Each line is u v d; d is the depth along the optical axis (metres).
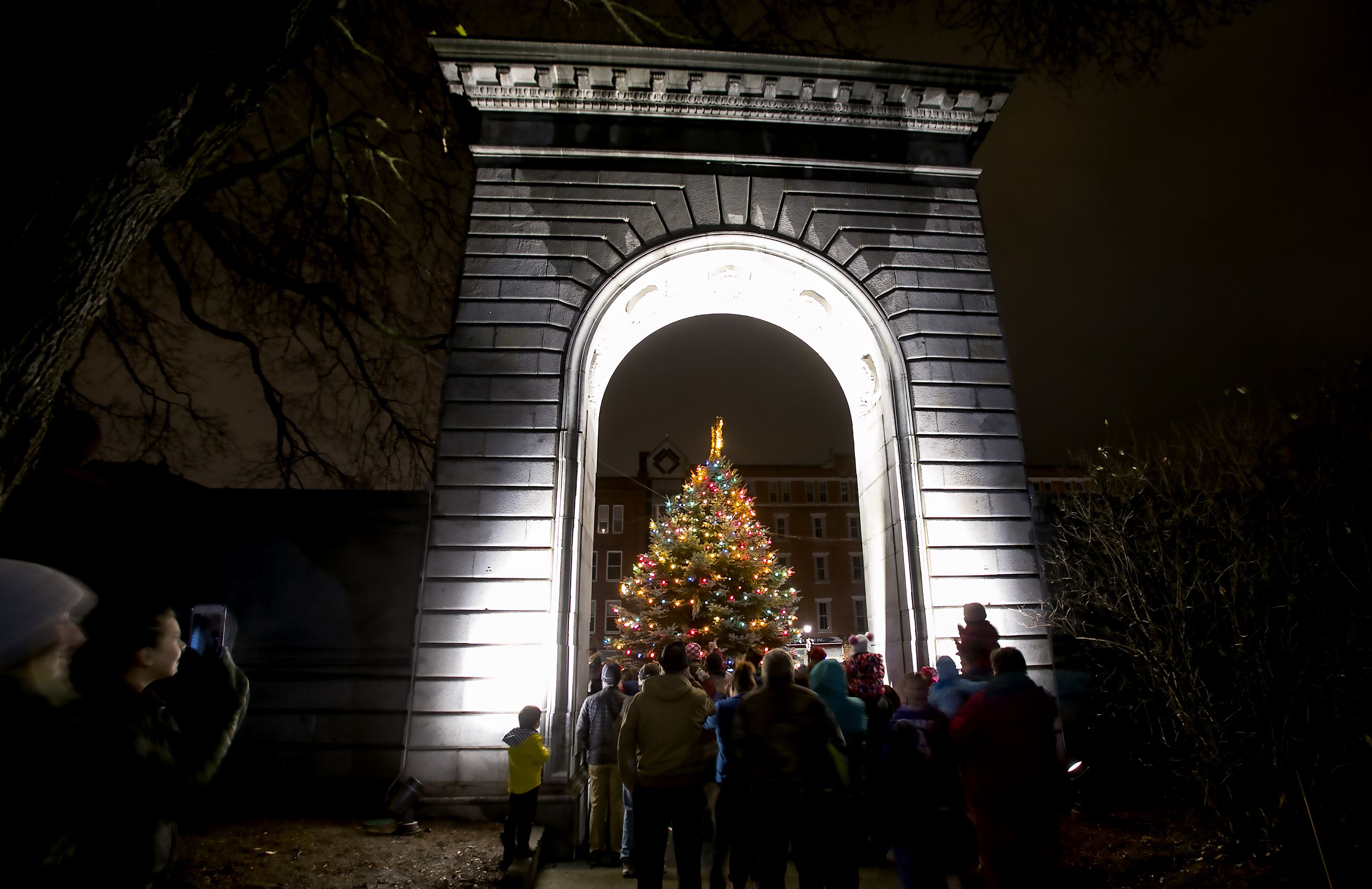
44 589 2.40
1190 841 8.11
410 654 10.28
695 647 15.56
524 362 11.27
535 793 7.79
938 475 11.41
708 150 12.83
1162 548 8.59
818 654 8.69
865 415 13.68
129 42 4.38
